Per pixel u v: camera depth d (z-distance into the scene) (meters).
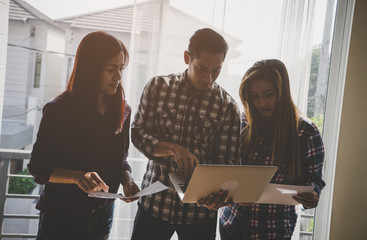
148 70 1.88
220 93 1.56
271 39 2.00
